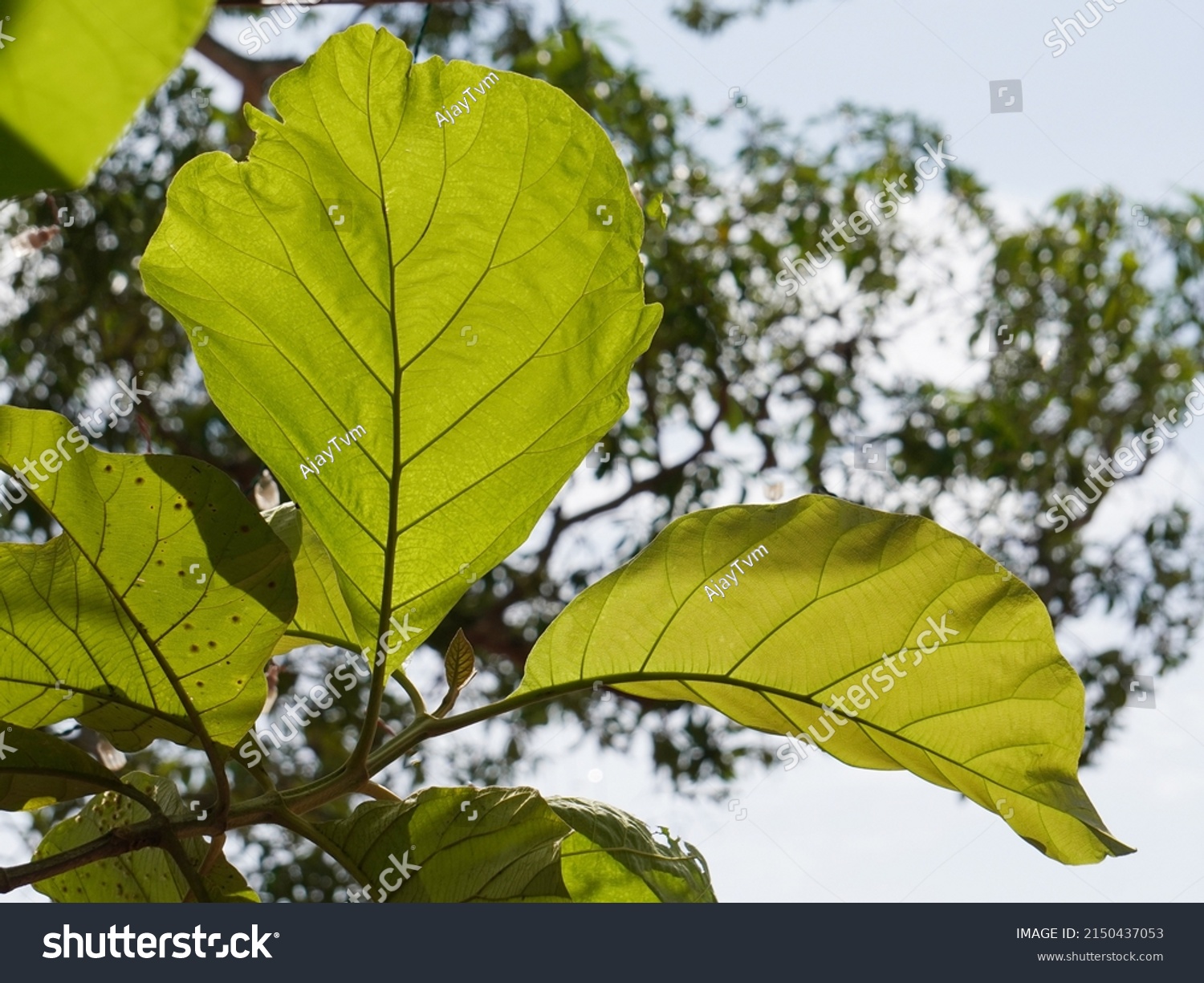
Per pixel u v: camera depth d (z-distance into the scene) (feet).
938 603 2.77
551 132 2.51
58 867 2.46
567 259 2.56
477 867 2.62
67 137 1.48
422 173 2.52
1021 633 2.75
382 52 2.48
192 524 2.54
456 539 2.66
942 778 2.84
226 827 2.59
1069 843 2.77
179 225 2.52
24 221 7.62
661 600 2.78
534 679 2.78
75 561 2.55
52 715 2.65
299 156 2.51
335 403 2.60
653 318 2.62
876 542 2.75
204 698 2.64
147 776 2.85
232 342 2.57
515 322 2.59
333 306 2.57
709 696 2.84
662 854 2.78
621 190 2.55
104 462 2.49
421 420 2.62
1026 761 2.79
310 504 2.62
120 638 2.60
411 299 2.57
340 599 2.91
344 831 2.63
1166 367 11.31
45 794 2.58
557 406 2.63
